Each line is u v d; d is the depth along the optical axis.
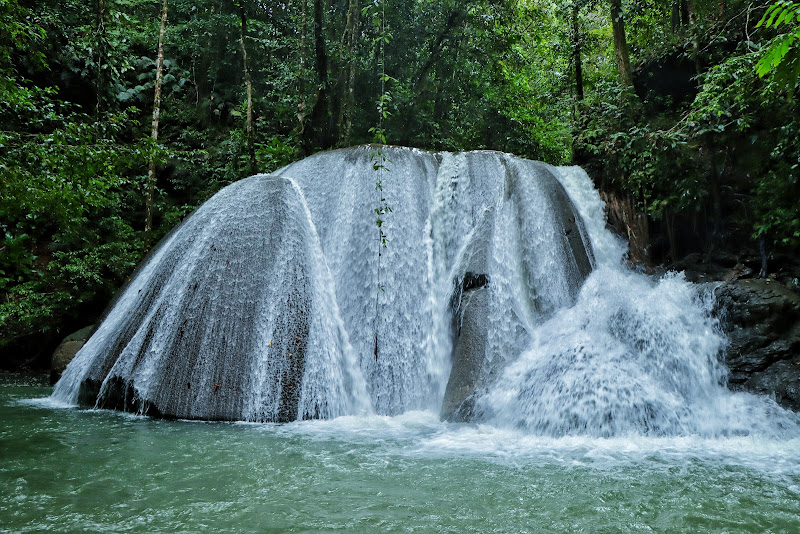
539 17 18.80
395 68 16.31
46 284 13.44
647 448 5.98
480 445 6.01
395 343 8.84
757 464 5.27
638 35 16.36
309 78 15.24
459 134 17.62
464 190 10.36
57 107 15.55
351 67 13.99
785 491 4.33
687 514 3.75
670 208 11.52
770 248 10.20
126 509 3.70
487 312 8.48
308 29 16.19
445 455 5.50
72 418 7.11
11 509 3.68
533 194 10.09
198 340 7.69
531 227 9.69
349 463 5.08
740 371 8.01
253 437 6.16
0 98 7.46
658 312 8.34
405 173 10.36
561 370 7.32
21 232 13.38
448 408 7.58
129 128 17.81
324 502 3.90
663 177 11.31
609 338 8.07
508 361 8.05
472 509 3.80
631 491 4.29
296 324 7.93
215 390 7.36
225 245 8.49
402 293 9.23
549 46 18.55
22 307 12.82
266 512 3.67
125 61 16.44
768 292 8.45
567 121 17.97
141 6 20.30
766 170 10.17
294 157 15.02
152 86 18.84
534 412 6.92
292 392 7.46
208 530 3.33
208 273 8.22
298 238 8.91
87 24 16.41
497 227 9.68
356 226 9.72
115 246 14.23
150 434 6.20
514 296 8.99
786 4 2.77
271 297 8.06
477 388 7.67
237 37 18.84
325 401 7.64
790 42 2.72
